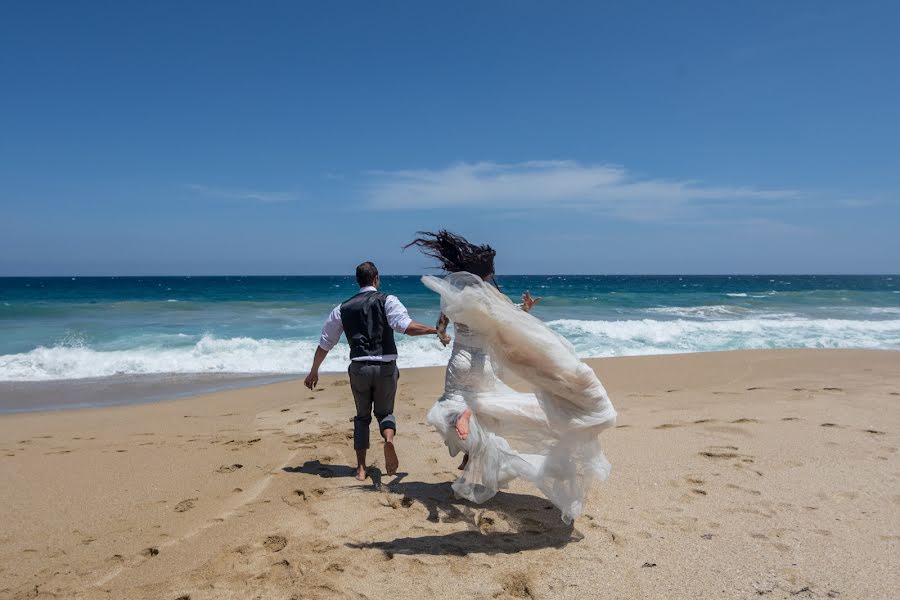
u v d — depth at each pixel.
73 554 3.45
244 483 4.67
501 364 3.71
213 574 3.17
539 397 3.62
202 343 13.77
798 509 3.91
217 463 5.23
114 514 4.05
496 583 3.05
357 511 4.02
